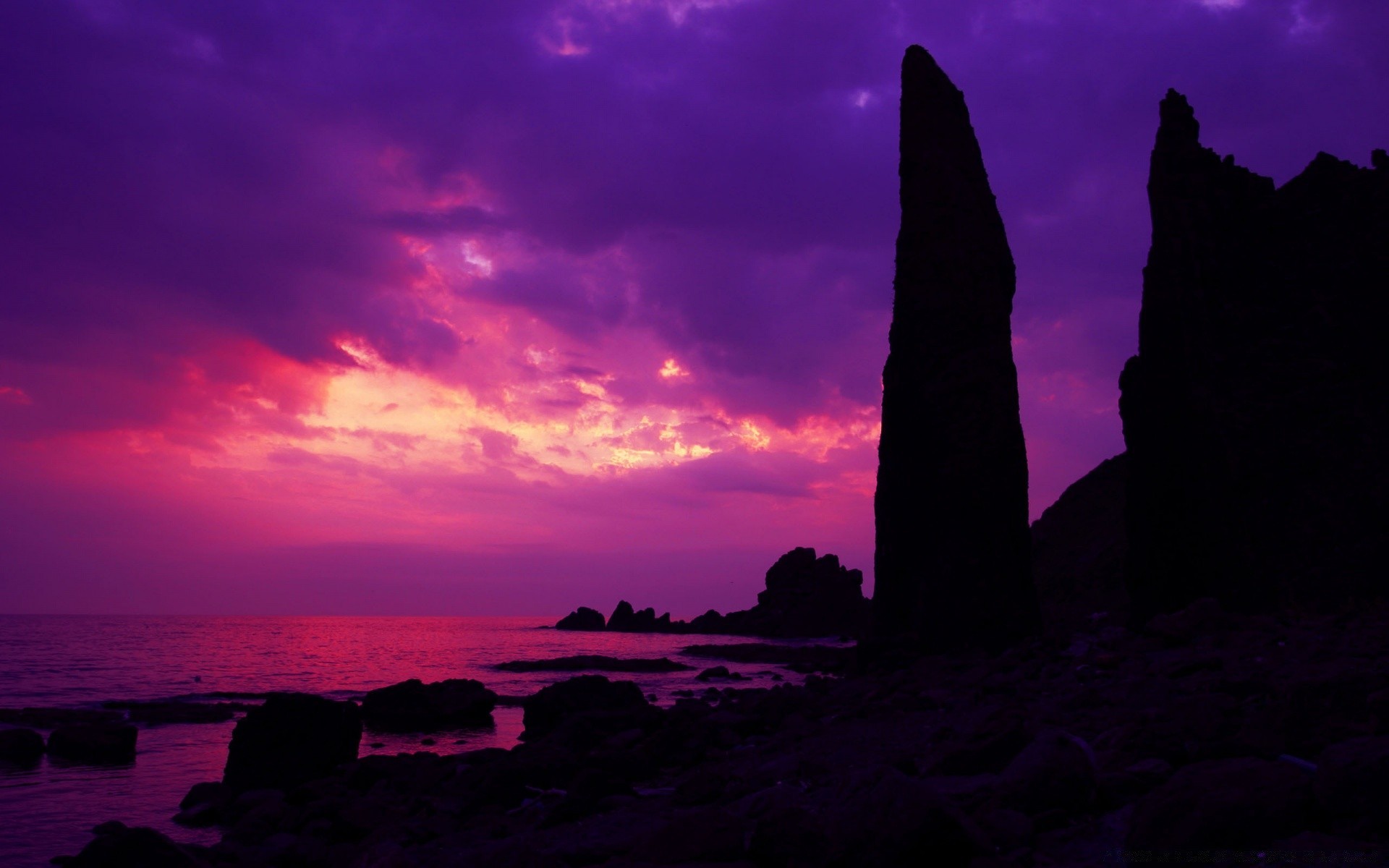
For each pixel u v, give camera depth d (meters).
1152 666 13.44
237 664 60.53
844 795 7.53
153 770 20.59
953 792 7.68
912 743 11.23
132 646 81.75
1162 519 21.16
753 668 53.28
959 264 23.02
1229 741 7.35
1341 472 19.14
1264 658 12.30
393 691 29.25
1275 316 20.77
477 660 67.25
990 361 22.58
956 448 22.17
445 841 9.88
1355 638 12.84
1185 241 21.27
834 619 115.44
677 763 13.50
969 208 23.42
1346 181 21.33
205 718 30.27
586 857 7.92
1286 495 19.33
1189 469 20.39
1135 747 7.66
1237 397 20.12
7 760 21.44
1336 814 5.61
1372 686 7.34
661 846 7.16
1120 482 50.69
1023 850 6.11
